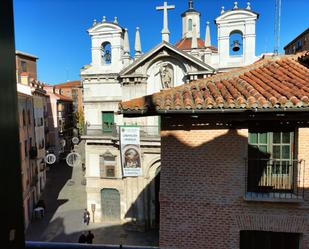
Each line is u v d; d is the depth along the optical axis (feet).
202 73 83.20
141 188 84.79
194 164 25.94
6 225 3.80
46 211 98.84
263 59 33.14
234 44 85.46
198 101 23.90
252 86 26.58
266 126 25.64
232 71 31.19
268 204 24.81
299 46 169.37
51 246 5.64
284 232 25.30
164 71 87.45
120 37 94.73
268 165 25.68
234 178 25.36
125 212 87.30
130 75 87.97
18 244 4.00
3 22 3.70
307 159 24.57
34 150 102.12
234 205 25.41
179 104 23.99
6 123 3.78
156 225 85.25
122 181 88.84
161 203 26.50
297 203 24.38
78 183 135.33
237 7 87.51
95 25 95.20
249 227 25.26
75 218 92.43
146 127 87.97
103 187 90.33
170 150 26.23
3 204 3.76
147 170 84.17
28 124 101.71
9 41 3.81
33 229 83.97
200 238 25.99
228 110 23.13
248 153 26.18
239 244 25.59
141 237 80.07
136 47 95.14
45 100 162.30
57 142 184.44
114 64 95.09
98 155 90.58
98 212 91.04
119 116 94.53
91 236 68.80
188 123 25.79
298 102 21.93
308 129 24.54
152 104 24.36
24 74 122.52
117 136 86.89
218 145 25.53
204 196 25.85
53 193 120.47
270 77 28.76
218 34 89.30
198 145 25.80
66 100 216.33
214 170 25.66
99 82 96.27
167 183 26.40
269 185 25.80
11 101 3.85
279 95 23.30
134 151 71.87
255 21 86.79
